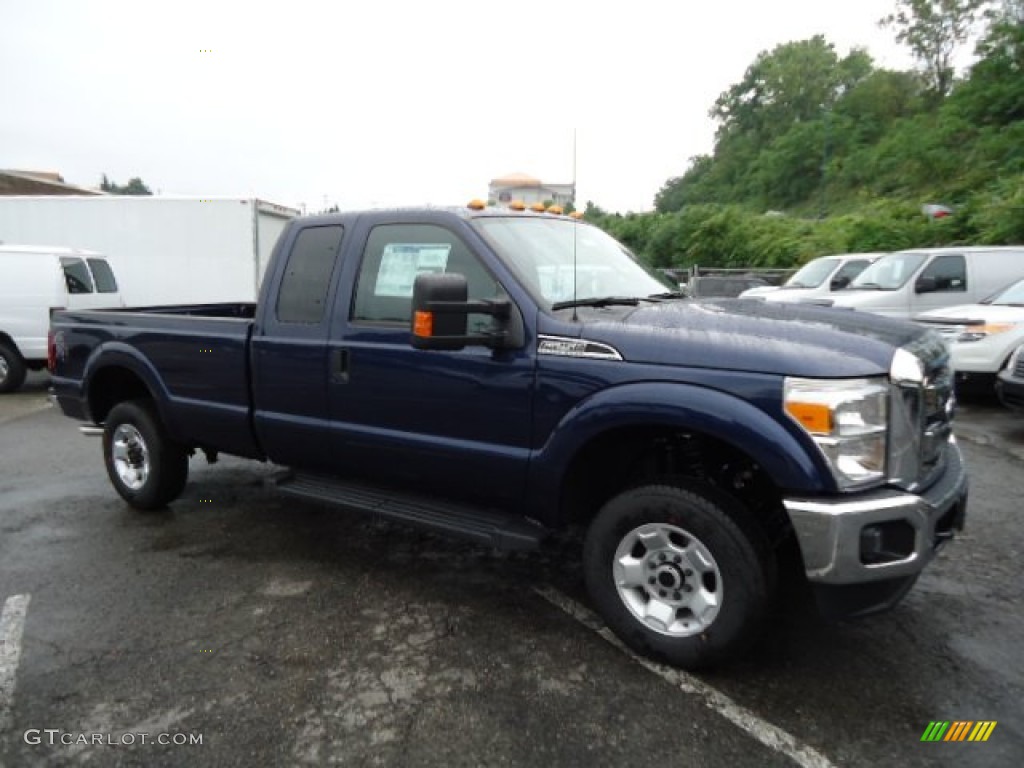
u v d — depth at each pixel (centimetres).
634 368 296
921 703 280
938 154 3616
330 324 388
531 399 322
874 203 3309
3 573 405
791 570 361
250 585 388
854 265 1295
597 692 288
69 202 1400
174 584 389
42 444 720
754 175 6412
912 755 250
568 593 378
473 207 370
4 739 262
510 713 274
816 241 2562
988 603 360
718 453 331
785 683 293
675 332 296
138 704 282
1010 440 678
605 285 371
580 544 446
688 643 295
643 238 3750
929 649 319
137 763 249
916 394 275
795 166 5797
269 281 418
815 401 263
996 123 3625
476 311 312
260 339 415
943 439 314
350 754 252
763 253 2827
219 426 444
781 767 245
